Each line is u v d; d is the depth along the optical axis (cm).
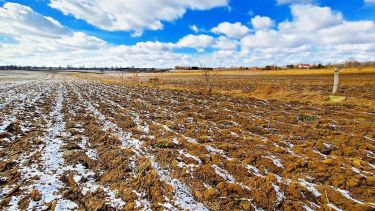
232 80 4588
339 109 1405
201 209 477
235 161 670
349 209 475
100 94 2447
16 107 1487
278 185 555
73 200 502
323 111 1361
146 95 2298
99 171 633
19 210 460
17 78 6122
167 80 4984
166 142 831
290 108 1482
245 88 2883
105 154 731
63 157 714
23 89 2895
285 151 755
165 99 1989
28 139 858
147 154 747
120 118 1255
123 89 3036
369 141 832
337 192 522
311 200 506
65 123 1132
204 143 849
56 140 869
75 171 626
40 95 2292
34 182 563
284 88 2591
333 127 1023
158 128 1054
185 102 1803
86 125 1105
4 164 645
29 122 1116
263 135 950
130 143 856
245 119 1202
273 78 4934
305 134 937
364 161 669
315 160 686
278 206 487
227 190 533
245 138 905
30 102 1756
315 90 2300
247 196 516
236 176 607
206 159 695
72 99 2038
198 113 1373
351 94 1973
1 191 527
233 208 480
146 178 581
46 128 1029
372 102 1556
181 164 664
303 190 530
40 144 821
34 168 636
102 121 1191
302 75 5709
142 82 4338
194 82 4300
